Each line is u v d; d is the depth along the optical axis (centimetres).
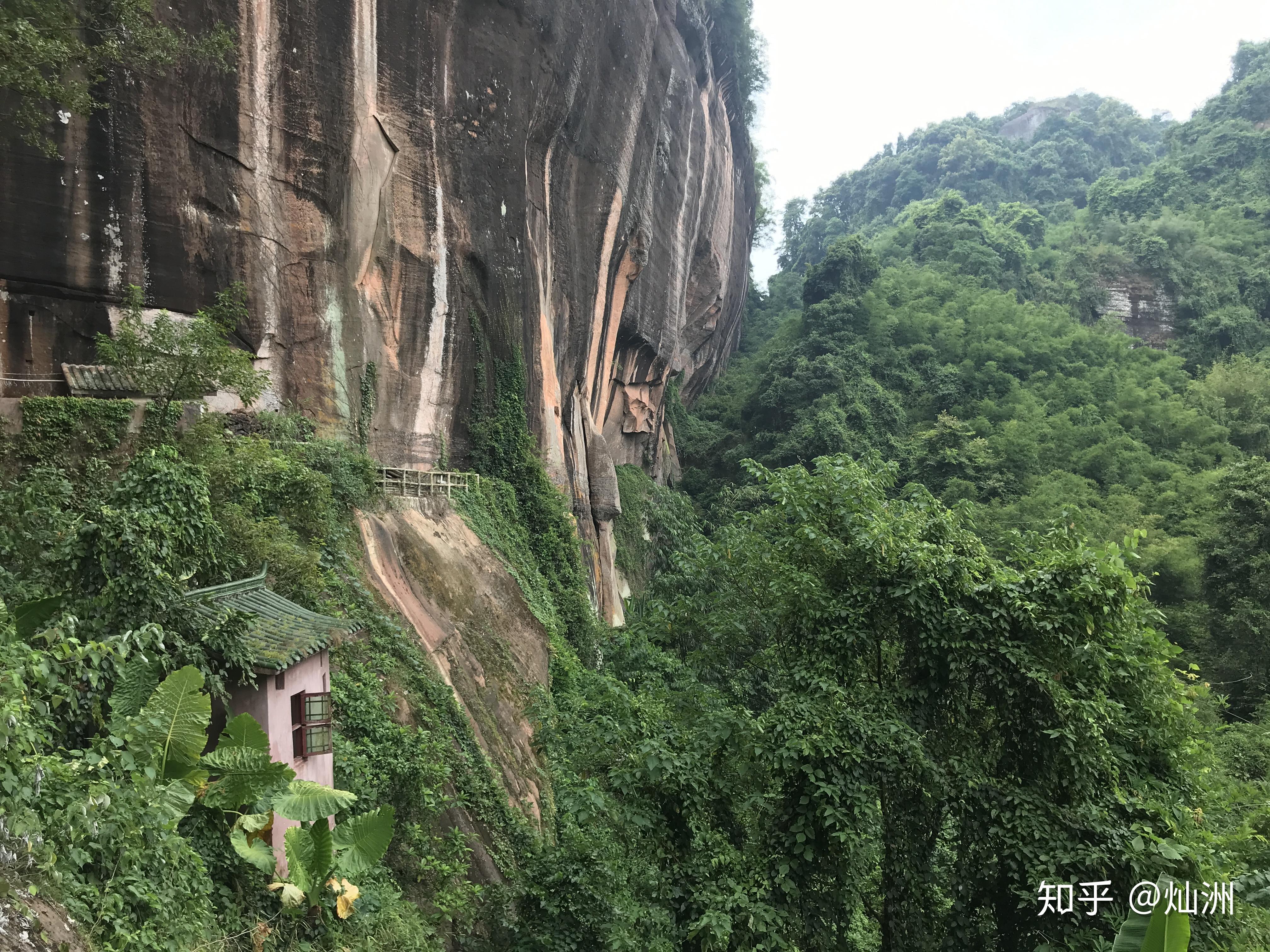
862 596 930
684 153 3628
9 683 575
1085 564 867
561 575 2353
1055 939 748
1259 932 745
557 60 2338
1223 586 2650
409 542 1738
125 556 777
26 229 1325
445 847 1148
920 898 854
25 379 1326
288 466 1459
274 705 825
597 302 2817
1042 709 837
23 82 1071
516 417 2272
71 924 493
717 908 786
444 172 2009
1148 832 721
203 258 1538
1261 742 1919
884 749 832
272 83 1638
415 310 1962
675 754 859
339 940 765
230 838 720
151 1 1366
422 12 1925
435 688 1429
